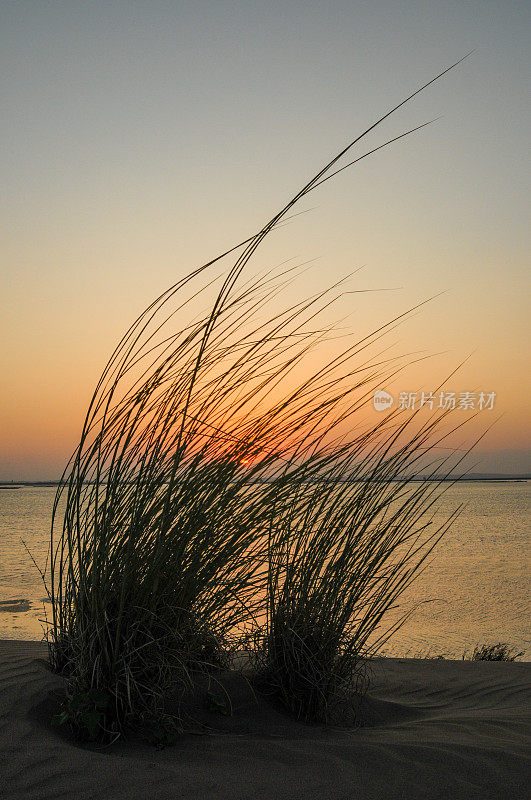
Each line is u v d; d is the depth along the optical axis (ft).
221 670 10.77
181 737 8.63
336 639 10.44
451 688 14.03
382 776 7.68
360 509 10.74
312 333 9.98
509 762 8.25
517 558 81.25
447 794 7.32
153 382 9.74
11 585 51.57
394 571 10.87
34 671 10.02
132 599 9.15
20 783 6.79
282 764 7.87
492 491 561.02
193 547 9.44
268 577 10.22
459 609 44.96
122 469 9.61
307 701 10.17
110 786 6.89
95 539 9.38
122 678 8.66
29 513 205.05
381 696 12.84
